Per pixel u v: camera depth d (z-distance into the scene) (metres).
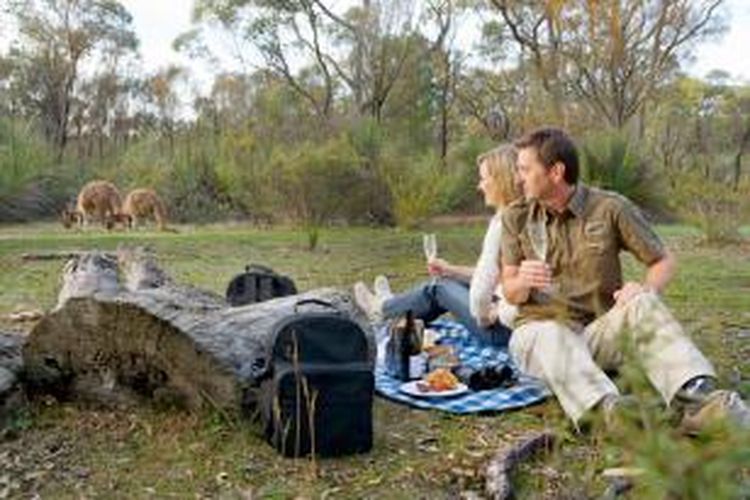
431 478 3.22
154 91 47.00
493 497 2.98
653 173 18.20
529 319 3.85
